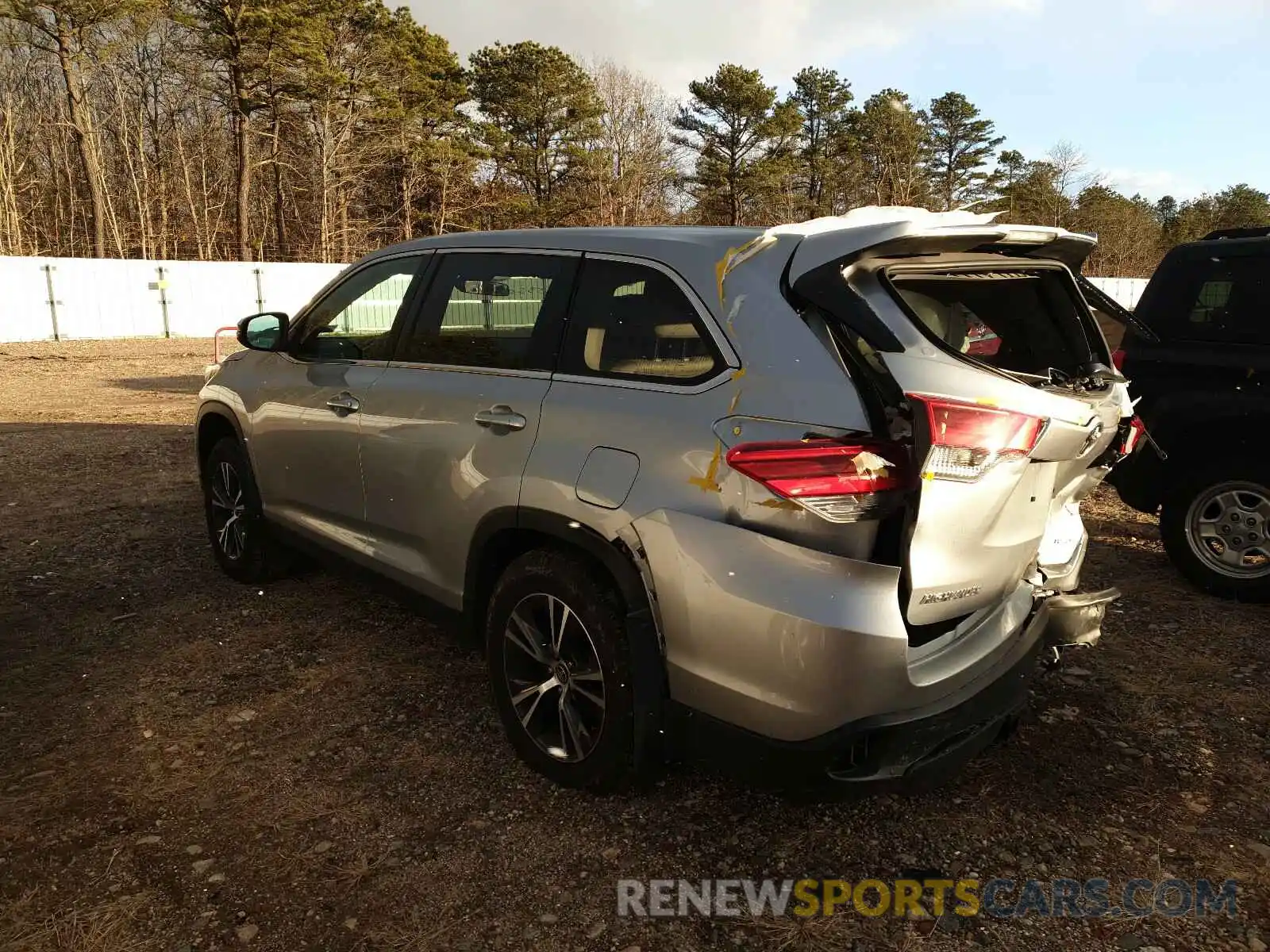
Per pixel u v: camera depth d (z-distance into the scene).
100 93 50.94
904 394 2.20
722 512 2.39
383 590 3.69
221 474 4.78
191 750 3.24
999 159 75.25
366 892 2.53
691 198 60.34
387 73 49.41
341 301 4.07
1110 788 3.03
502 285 3.25
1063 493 3.06
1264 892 2.54
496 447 3.00
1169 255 4.77
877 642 2.23
